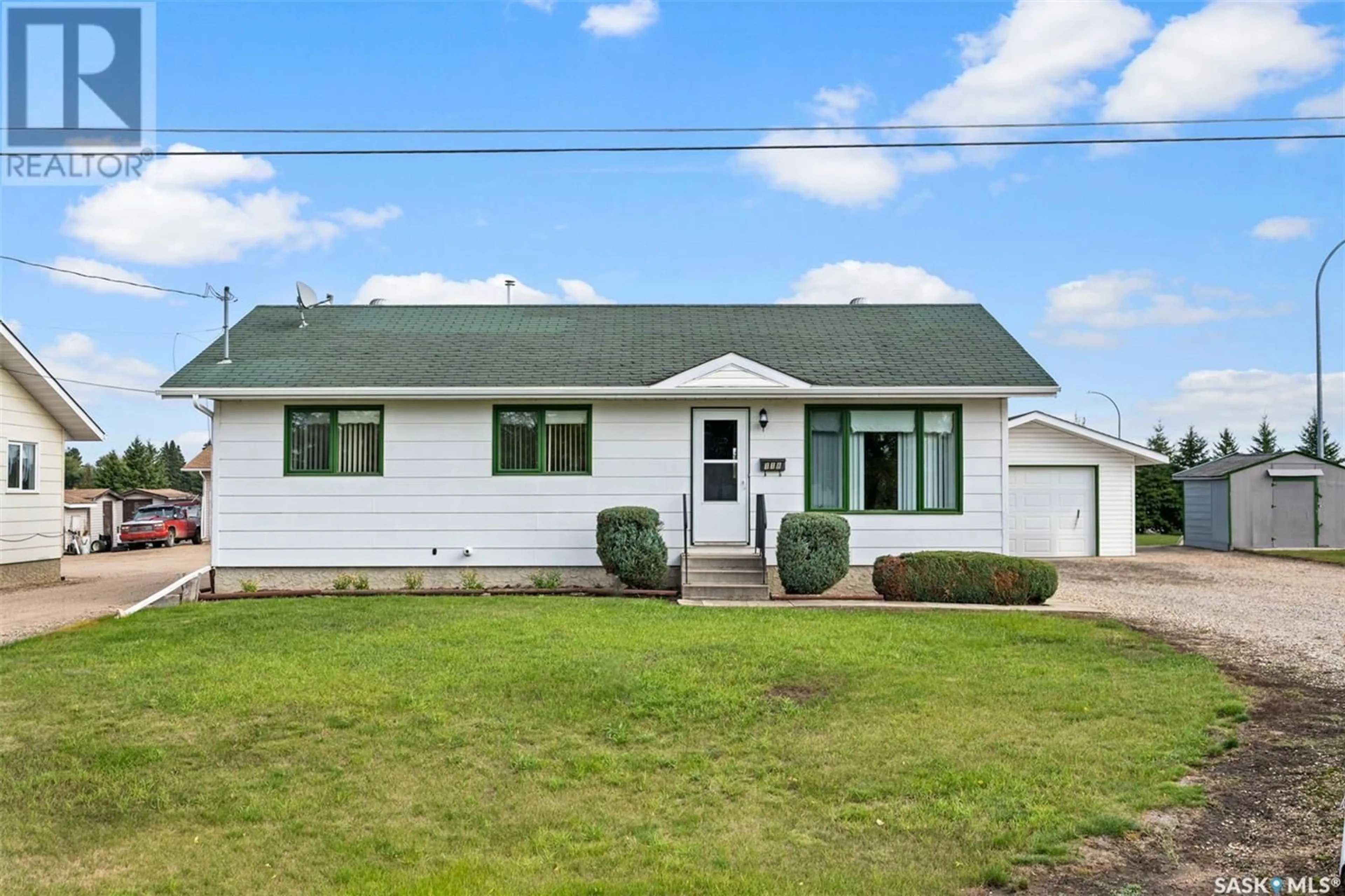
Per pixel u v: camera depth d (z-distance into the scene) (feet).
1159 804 19.12
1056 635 35.58
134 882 16.35
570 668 29.19
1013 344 55.47
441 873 16.42
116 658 31.35
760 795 20.02
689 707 25.70
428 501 50.26
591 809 19.34
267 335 57.26
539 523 50.37
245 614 40.34
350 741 23.17
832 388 48.93
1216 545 91.30
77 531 115.03
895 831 18.11
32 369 62.69
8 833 18.37
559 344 55.52
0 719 24.88
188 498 160.45
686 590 46.03
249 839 18.01
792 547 46.68
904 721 24.63
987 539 50.42
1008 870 16.31
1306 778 20.38
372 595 47.52
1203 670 30.09
